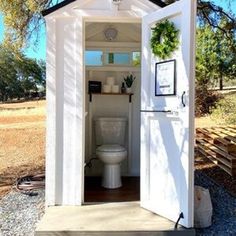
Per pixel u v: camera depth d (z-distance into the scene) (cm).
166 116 373
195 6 342
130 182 539
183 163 351
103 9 410
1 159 825
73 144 417
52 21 411
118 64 564
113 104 577
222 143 688
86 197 453
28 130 1073
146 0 408
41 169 723
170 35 365
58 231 338
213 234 368
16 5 670
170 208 370
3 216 428
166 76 373
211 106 1236
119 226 349
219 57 1108
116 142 566
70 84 414
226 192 546
